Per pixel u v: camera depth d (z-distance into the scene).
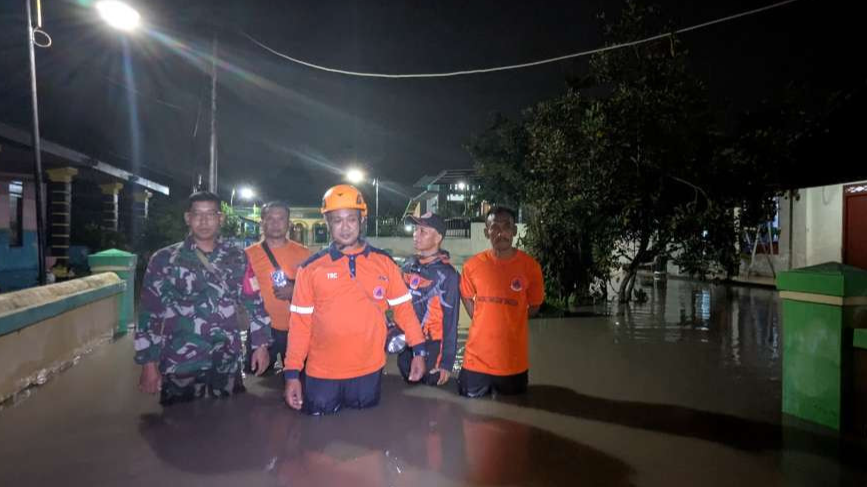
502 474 3.30
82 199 20.20
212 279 4.50
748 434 3.96
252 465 3.39
